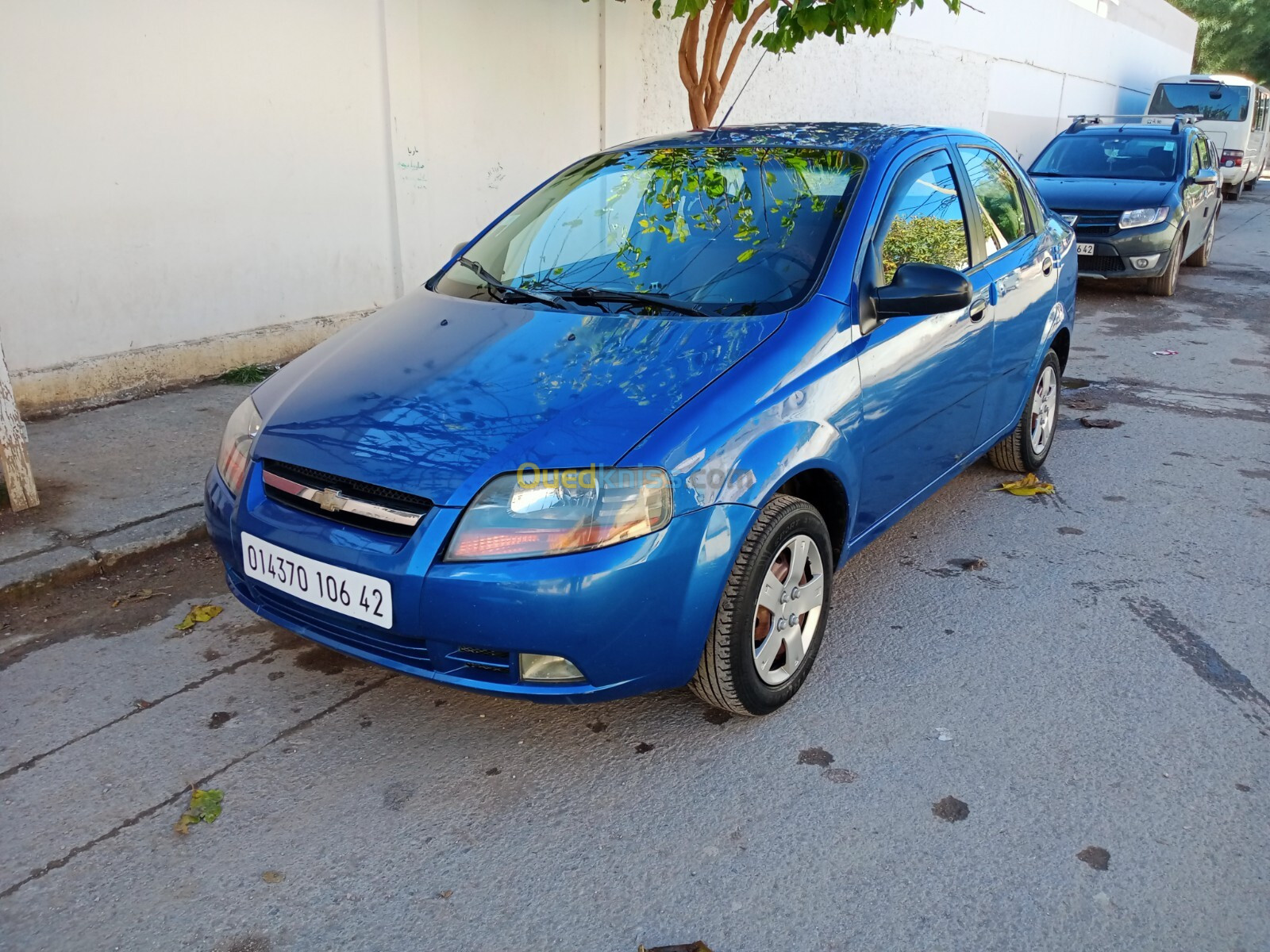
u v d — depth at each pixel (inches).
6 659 129.2
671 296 124.7
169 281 227.6
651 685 102.6
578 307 125.3
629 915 88.5
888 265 131.6
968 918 87.9
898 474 136.3
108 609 142.1
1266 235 615.8
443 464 97.6
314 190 252.7
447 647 97.9
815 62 446.3
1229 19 1368.1
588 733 115.0
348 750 111.7
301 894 90.8
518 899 90.4
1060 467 205.9
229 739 113.4
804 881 92.4
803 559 115.6
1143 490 192.9
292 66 240.4
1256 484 196.4
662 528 96.6
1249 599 147.9
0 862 94.2
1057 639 136.2
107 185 212.4
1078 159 423.8
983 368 156.0
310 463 103.7
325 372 120.6
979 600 147.5
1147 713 118.7
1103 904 89.4
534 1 300.0
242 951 84.6
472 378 110.0
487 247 151.5
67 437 197.6
